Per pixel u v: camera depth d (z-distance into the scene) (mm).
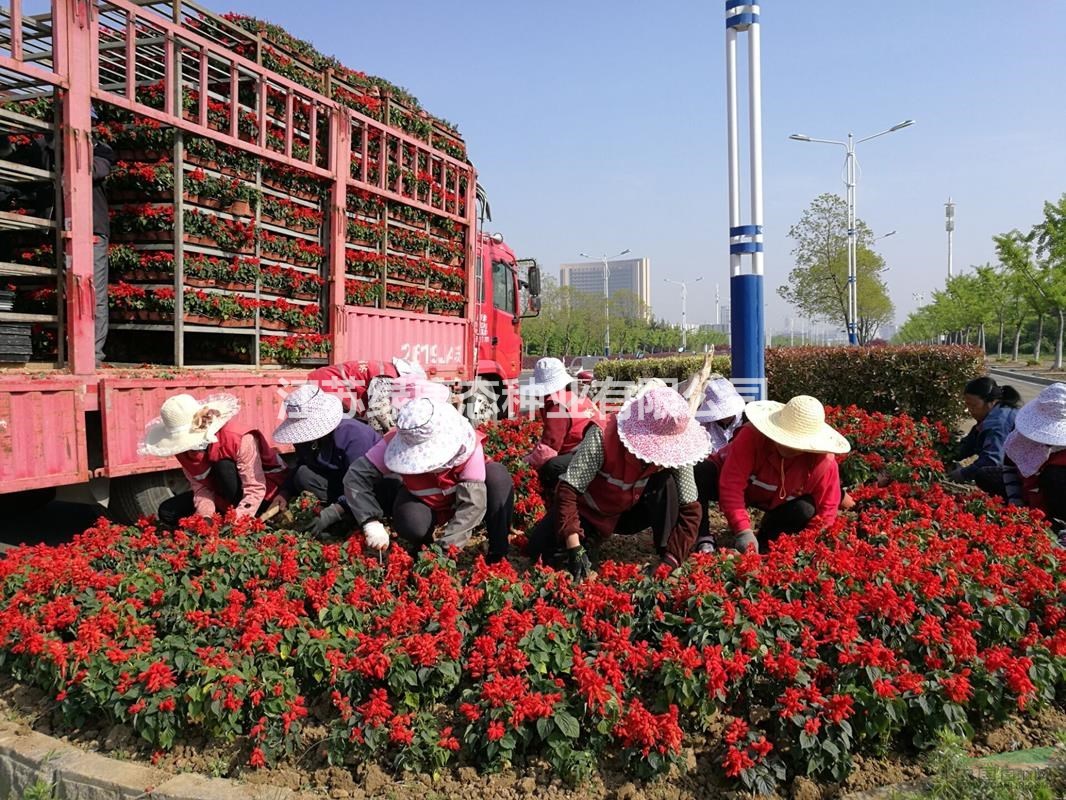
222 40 7957
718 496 5453
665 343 81812
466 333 11523
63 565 4809
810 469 5328
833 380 11672
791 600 4324
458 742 3570
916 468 7320
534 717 3494
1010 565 4957
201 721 3760
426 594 4336
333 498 5984
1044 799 3207
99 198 6988
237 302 7660
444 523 5438
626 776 3551
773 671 3742
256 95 7770
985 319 51312
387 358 9711
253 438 5965
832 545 5098
